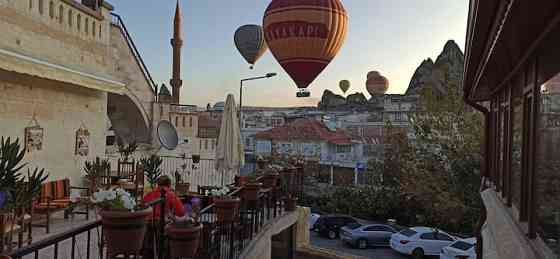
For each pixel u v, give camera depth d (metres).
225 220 7.27
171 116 25.03
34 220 9.16
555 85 2.96
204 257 6.84
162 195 5.16
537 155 3.49
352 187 35.75
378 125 48.19
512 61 4.29
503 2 2.70
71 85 12.08
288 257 14.74
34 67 9.28
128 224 3.92
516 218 4.37
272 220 10.85
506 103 5.73
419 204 30.03
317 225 27.72
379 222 31.28
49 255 6.83
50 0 11.48
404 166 27.34
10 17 9.92
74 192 12.13
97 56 13.93
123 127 23.86
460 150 24.52
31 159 10.40
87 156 12.95
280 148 48.66
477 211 23.77
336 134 47.91
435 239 21.89
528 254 3.05
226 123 12.84
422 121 26.31
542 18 2.81
